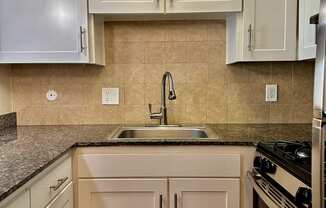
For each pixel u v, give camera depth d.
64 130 2.00
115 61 2.22
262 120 2.23
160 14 1.97
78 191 1.66
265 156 1.48
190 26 2.20
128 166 1.65
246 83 2.22
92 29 1.93
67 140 1.67
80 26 1.89
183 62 2.21
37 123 2.23
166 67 2.22
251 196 1.55
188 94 2.23
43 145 1.56
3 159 1.28
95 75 2.22
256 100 2.22
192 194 1.66
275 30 1.87
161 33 2.21
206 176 1.66
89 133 1.89
